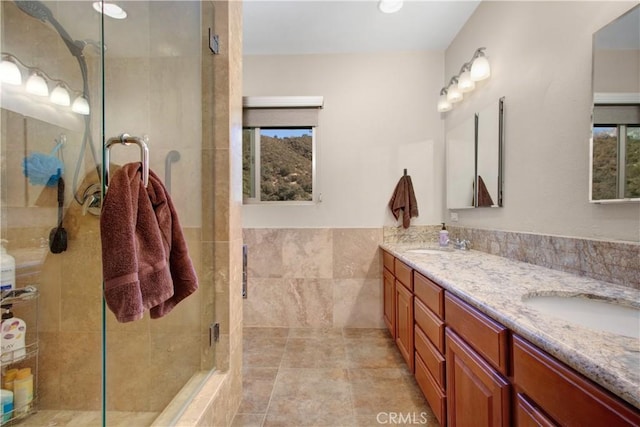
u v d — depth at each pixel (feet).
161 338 4.41
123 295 2.89
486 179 6.30
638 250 3.20
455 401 3.69
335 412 4.97
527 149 5.08
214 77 4.78
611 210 3.55
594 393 1.73
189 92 4.73
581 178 3.98
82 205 4.46
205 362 4.71
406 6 6.77
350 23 7.38
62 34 4.42
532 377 2.27
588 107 3.89
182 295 3.61
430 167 8.78
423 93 8.76
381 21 7.30
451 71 8.25
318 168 8.87
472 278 3.90
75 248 4.46
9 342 4.23
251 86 8.86
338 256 8.77
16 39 4.20
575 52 4.10
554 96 4.48
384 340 7.83
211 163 4.78
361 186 8.85
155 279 3.16
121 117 4.49
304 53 8.79
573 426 1.86
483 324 2.97
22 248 4.29
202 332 4.71
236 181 5.13
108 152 4.10
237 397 5.08
